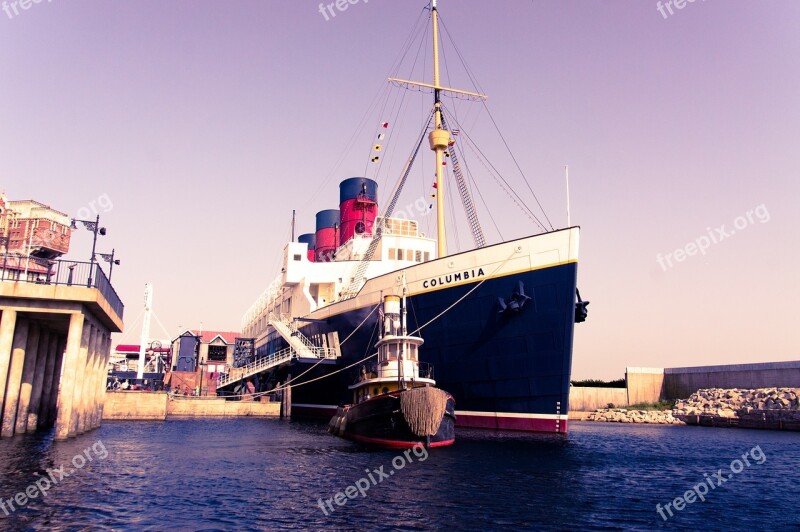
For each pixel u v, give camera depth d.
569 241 34.16
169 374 87.31
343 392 47.81
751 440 43.72
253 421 52.31
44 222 46.22
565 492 19.39
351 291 50.25
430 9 49.94
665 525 15.64
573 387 86.31
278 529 14.50
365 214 61.72
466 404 37.97
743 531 15.24
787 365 73.19
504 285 35.94
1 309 25.92
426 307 39.44
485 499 18.11
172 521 14.95
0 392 25.48
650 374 90.69
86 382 31.61
